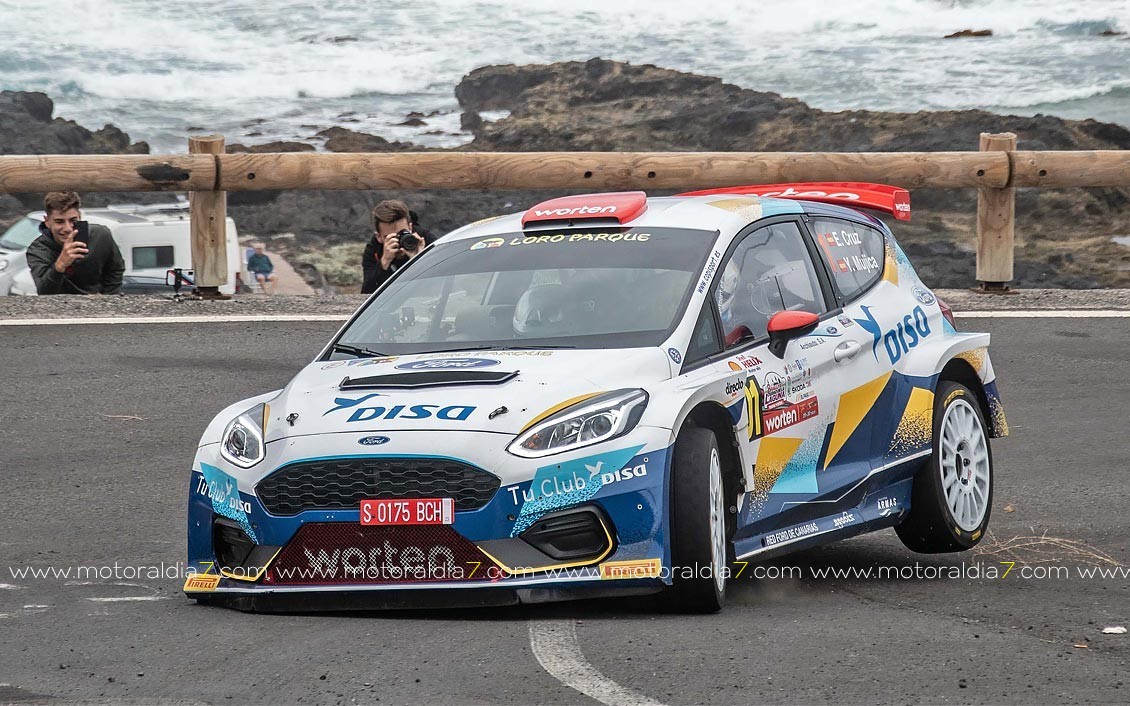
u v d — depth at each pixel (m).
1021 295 48.03
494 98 139.62
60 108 135.25
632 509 17.31
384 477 17.45
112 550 22.73
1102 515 25.06
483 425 17.50
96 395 34.69
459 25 168.50
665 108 130.88
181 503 26.12
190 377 36.44
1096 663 15.28
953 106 137.12
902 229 94.69
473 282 21.33
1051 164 47.16
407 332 20.73
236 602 18.48
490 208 97.00
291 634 16.81
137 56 152.38
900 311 23.42
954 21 167.88
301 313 44.47
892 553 23.31
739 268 21.20
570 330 19.81
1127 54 152.12
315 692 14.35
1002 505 26.08
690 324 19.58
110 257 48.62
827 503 20.86
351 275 84.56
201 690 14.48
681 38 164.75
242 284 75.88
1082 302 46.72
